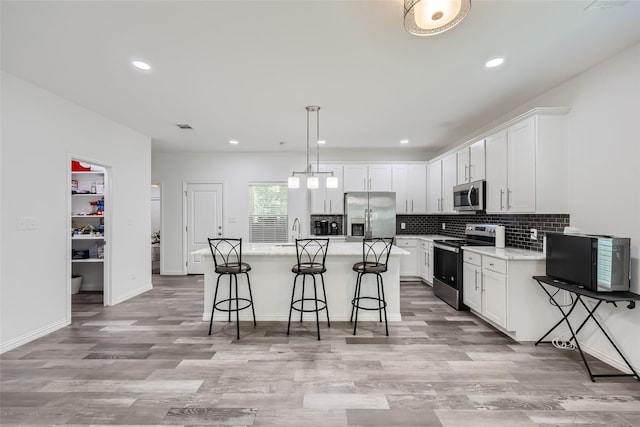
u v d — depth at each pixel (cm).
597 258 229
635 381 222
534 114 290
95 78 279
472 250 359
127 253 438
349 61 248
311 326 335
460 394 207
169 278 588
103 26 200
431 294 466
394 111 370
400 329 323
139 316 366
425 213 579
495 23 199
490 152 366
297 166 613
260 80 283
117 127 414
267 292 354
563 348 276
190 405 195
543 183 290
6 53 234
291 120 406
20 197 282
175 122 414
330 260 352
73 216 448
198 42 220
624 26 203
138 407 193
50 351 270
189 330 322
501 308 301
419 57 243
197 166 614
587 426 176
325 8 183
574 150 279
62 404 195
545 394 207
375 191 572
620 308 238
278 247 383
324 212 580
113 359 255
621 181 238
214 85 294
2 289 266
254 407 193
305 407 193
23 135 284
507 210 333
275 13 187
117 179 416
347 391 210
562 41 221
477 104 346
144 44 222
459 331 317
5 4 177
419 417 184
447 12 162
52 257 314
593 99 260
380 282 351
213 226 616
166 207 615
